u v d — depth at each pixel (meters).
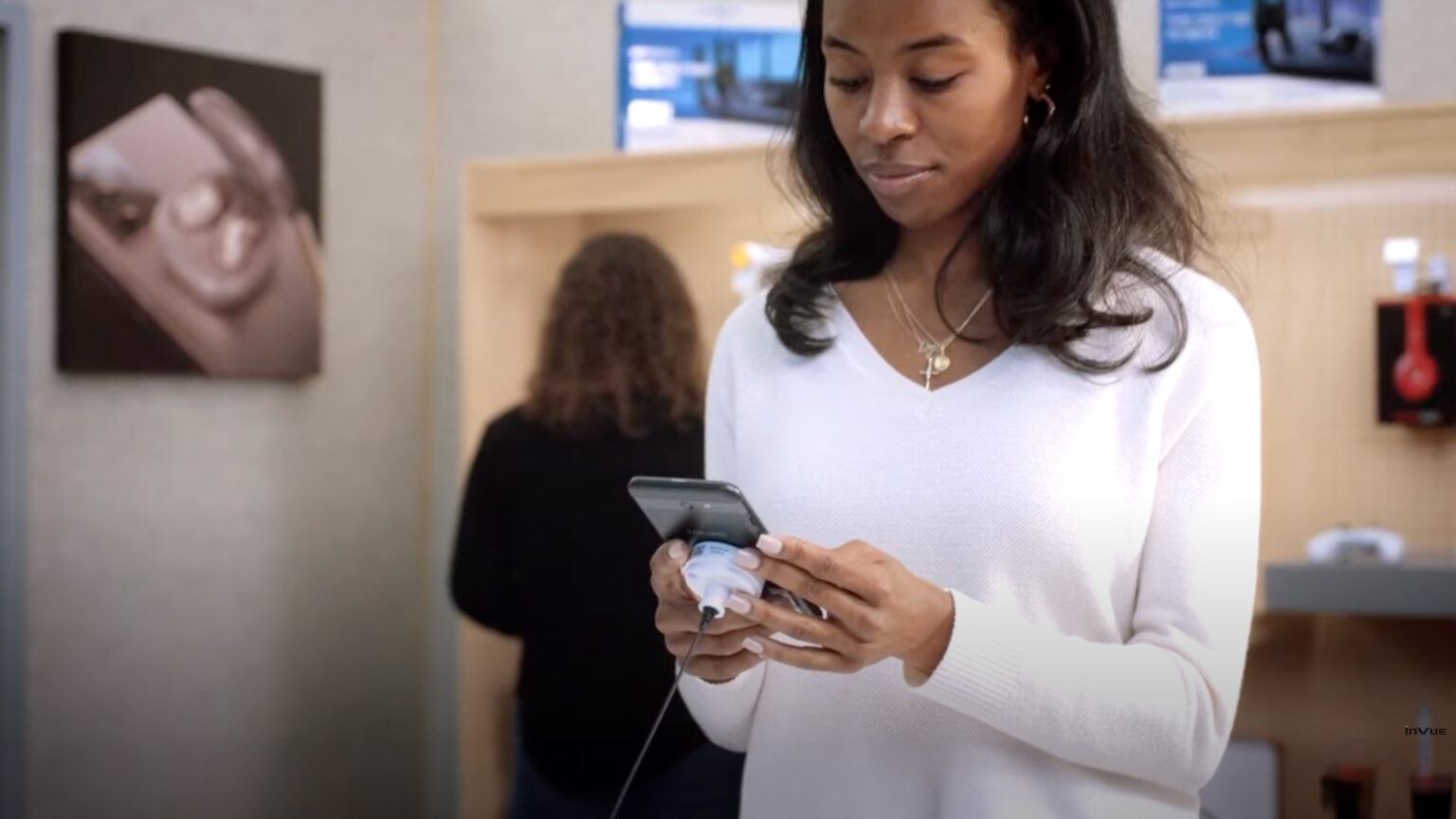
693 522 0.94
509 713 2.98
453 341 3.65
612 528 2.34
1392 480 2.50
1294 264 2.51
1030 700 0.92
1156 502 1.00
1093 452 0.99
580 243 2.68
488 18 3.61
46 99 2.85
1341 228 2.48
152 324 2.99
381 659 3.56
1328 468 2.53
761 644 0.95
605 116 3.46
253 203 3.18
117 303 2.92
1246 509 0.98
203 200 3.08
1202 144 2.33
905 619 0.91
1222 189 2.33
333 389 3.43
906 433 1.04
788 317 1.12
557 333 2.42
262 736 3.27
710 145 2.91
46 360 2.85
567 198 2.80
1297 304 2.52
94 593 2.94
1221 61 2.56
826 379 1.09
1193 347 0.99
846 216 1.13
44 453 2.85
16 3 2.77
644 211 2.74
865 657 0.92
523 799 2.40
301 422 3.36
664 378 2.39
